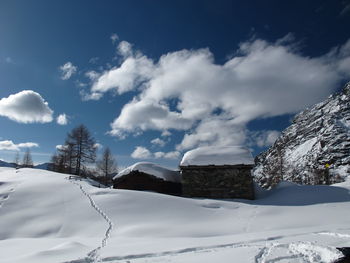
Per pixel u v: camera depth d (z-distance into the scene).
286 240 9.62
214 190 22.16
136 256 8.80
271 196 22.42
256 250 8.20
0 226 16.44
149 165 26.39
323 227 12.67
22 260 8.88
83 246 10.77
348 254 7.29
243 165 21.95
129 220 16.73
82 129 41.16
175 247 9.63
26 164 60.47
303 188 22.78
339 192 20.89
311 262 6.99
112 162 45.00
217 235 13.86
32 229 16.09
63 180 25.88
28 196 20.84
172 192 26.42
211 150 24.42
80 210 18.39
